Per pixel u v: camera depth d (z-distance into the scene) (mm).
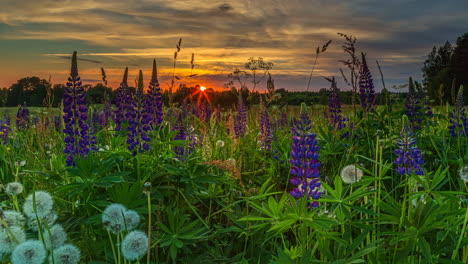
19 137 7586
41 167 5453
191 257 3457
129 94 5758
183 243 3309
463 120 5504
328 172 5316
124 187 3260
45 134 6867
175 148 4973
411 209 2887
